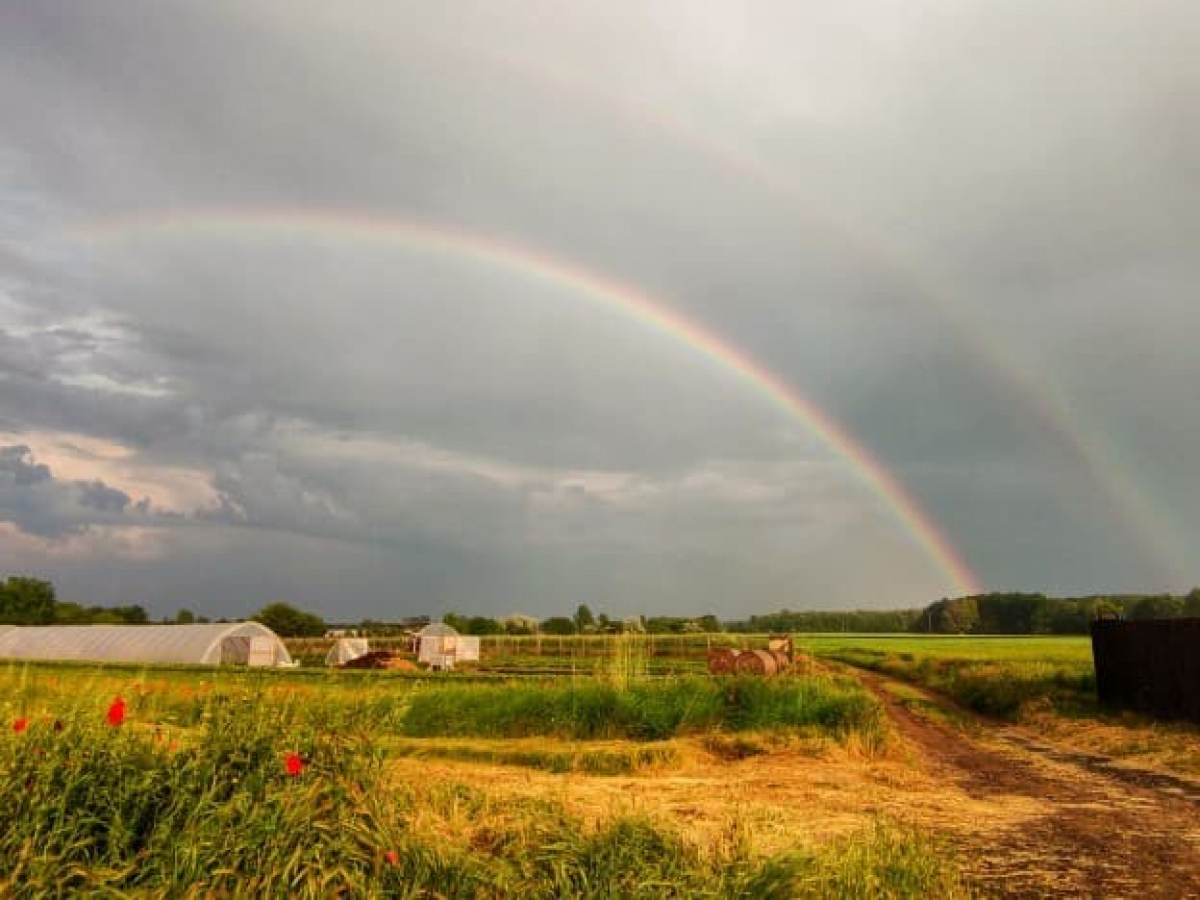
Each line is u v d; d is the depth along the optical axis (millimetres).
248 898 4727
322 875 4922
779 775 13102
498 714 17188
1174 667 20453
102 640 54594
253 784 5410
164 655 51281
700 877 5645
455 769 12656
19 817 4836
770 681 19359
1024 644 89375
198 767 5449
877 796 11469
